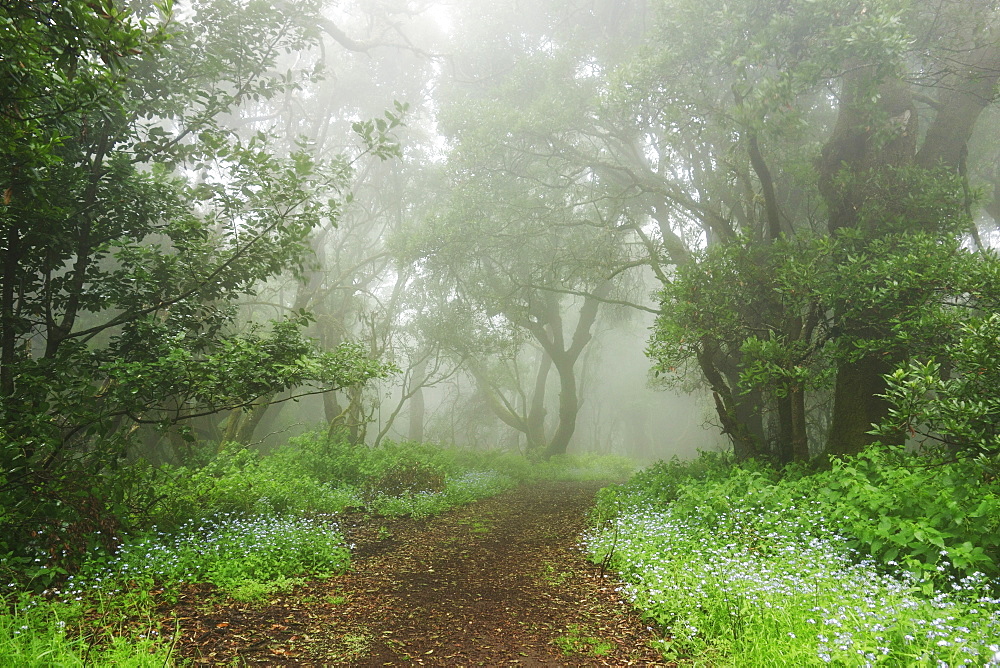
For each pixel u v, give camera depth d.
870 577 4.79
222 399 6.75
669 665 4.34
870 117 9.64
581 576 6.91
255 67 9.25
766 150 12.46
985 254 7.31
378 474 12.80
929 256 7.62
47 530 5.51
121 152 7.64
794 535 6.15
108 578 5.29
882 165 10.05
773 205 10.35
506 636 5.14
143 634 4.46
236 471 8.99
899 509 5.58
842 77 10.93
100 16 4.66
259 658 4.38
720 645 4.21
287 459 12.50
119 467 6.43
